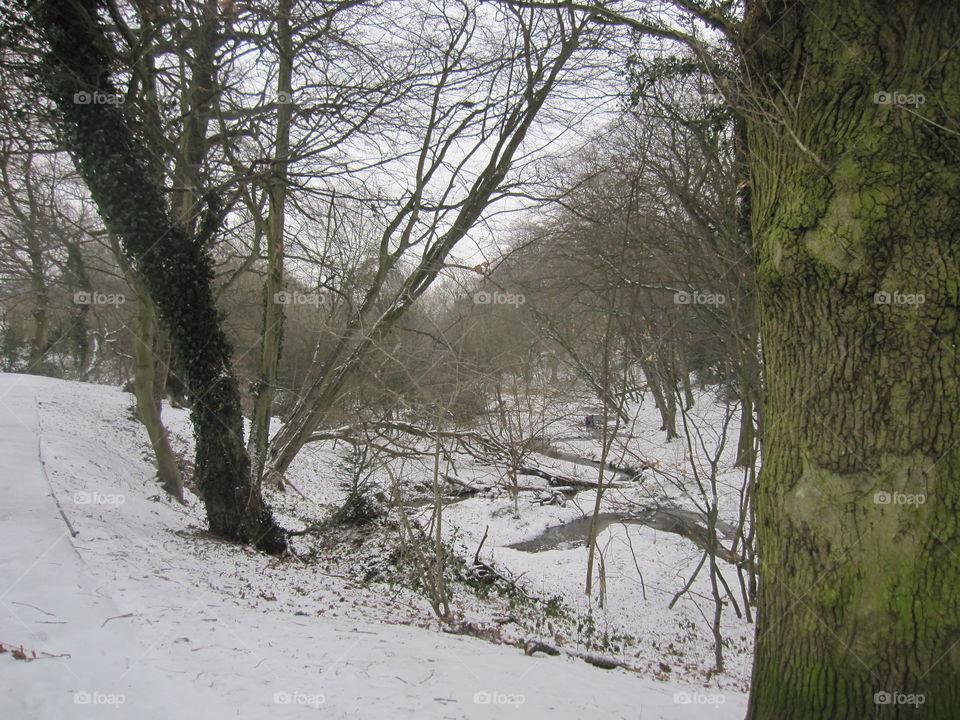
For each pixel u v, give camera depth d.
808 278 4.14
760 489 4.64
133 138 11.34
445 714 5.12
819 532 4.09
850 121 4.06
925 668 3.80
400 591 12.07
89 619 5.82
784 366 4.38
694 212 13.06
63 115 10.89
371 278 16.03
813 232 4.08
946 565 3.83
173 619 6.26
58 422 19.00
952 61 3.91
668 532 20.88
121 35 12.01
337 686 5.33
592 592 16.14
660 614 15.18
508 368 13.43
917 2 3.94
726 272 12.21
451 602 12.13
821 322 4.14
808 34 4.25
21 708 4.27
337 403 14.23
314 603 8.88
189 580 7.94
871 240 3.92
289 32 12.24
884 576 3.89
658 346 15.09
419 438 15.02
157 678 4.93
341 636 6.89
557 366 16.80
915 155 3.91
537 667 7.40
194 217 13.24
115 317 28.08
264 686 5.09
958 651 3.79
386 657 6.37
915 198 3.88
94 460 15.34
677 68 12.20
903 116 3.94
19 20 10.40
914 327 3.88
